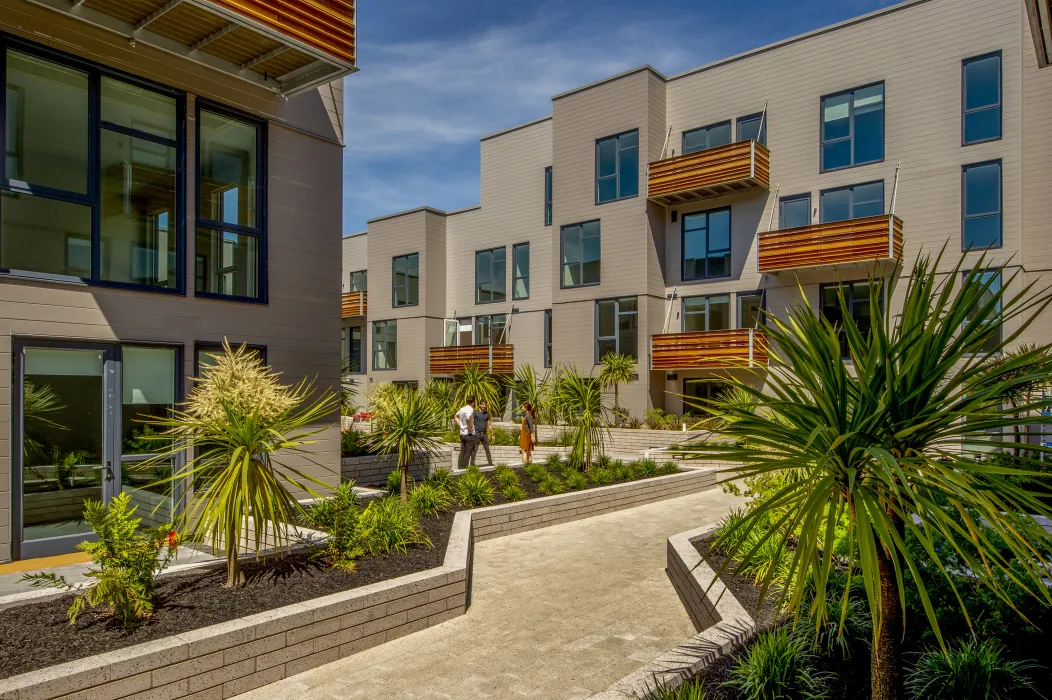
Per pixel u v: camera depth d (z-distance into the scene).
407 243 26.75
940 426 2.55
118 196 7.89
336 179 10.31
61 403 7.25
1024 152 14.91
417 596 5.49
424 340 26.00
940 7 15.87
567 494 10.18
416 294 26.39
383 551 6.43
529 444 14.26
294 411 9.45
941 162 15.77
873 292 2.65
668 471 13.00
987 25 15.26
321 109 10.13
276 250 9.48
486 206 25.33
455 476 11.17
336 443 10.12
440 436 9.48
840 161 17.25
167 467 8.06
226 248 8.98
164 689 3.93
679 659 3.91
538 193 23.73
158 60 8.17
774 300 18.16
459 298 26.19
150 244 8.17
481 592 6.58
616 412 19.47
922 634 3.94
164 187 8.34
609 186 20.55
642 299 19.67
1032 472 2.33
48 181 7.30
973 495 2.29
